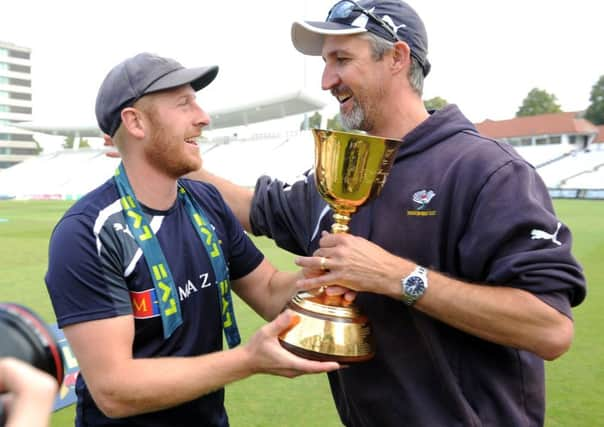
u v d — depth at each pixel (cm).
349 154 158
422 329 165
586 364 427
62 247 155
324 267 156
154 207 171
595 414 338
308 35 188
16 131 8619
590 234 1328
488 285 154
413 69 181
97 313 152
